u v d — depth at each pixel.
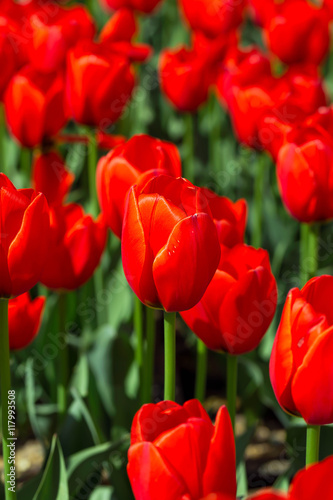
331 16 1.72
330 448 1.09
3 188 0.84
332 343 0.83
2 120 1.67
